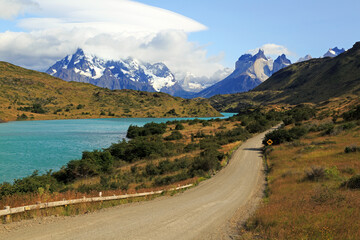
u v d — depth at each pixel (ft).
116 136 409.49
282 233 35.76
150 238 35.01
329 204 50.08
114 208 55.26
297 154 178.81
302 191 74.18
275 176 125.49
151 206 60.59
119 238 33.78
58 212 44.83
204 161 151.74
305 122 422.00
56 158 224.33
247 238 36.88
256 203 71.77
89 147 291.99
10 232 33.30
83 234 34.35
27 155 236.22
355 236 31.81
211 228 42.93
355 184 72.23
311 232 33.96
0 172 171.22
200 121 605.31
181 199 76.18
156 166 169.27
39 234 33.19
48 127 568.41
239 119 610.65
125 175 150.20
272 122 504.43
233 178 132.77
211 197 82.53
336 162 128.57
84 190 90.22
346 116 312.09
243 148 255.70
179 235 37.55
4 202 44.65
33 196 51.67
